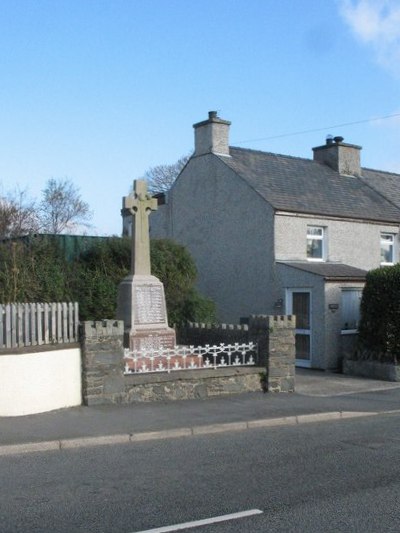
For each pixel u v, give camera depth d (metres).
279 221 20.39
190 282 20.16
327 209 21.70
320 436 9.73
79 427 9.63
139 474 7.39
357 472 7.47
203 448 8.84
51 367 10.76
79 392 11.23
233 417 10.77
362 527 5.53
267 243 20.47
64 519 5.80
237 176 21.62
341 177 25.20
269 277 20.34
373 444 9.09
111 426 9.75
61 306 11.11
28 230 24.11
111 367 11.47
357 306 19.36
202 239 22.98
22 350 10.38
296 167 24.34
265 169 22.95
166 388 12.14
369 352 17.36
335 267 20.42
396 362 16.58
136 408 11.24
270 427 10.54
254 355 13.66
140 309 14.26
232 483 6.98
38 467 7.73
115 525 5.63
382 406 12.46
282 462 7.98
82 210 46.12
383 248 23.83
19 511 6.04
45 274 16.62
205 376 12.60
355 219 22.33
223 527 5.55
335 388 14.97
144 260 14.73
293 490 6.71
